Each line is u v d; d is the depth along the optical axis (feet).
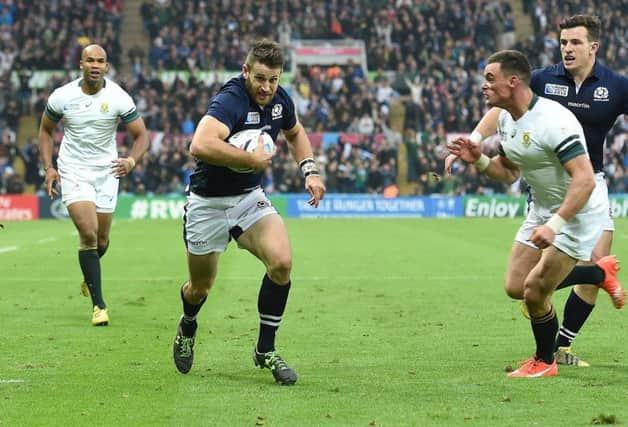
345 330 93.86
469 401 62.13
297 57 393.09
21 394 64.59
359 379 69.51
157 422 56.75
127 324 97.96
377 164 338.75
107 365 75.31
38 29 386.32
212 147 63.26
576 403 61.52
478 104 363.76
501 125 70.18
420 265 162.81
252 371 72.69
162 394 64.49
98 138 101.91
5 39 384.88
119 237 231.50
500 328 95.35
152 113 354.54
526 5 426.10
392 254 184.44
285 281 67.56
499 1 408.05
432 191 341.21
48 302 116.47
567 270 69.15
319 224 289.74
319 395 64.08
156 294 124.16
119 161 98.94
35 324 98.12
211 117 64.75
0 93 366.02
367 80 379.76
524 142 67.62
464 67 382.63
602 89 76.33
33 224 287.28
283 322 99.35
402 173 368.68
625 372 72.33
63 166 101.55
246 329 93.30
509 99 67.10
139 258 175.73
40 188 335.06
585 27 76.13
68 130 101.71
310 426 55.57
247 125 66.59
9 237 228.84
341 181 337.11
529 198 73.41
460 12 399.24
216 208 68.23
